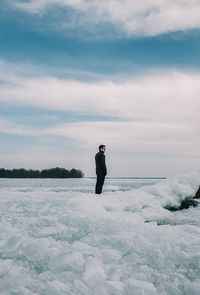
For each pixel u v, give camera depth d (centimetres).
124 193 1076
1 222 577
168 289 295
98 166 1102
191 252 368
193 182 1245
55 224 539
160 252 369
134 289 290
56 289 288
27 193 1084
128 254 384
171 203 1071
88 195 933
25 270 348
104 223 511
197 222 789
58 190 1730
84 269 337
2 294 287
